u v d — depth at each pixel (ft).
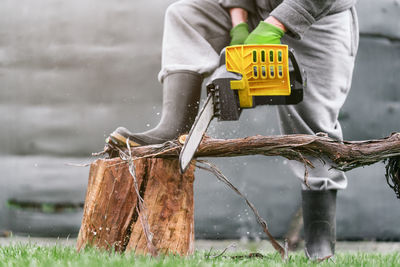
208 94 13.71
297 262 14.34
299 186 32.65
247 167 32.96
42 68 35.45
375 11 33.42
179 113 14.89
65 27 35.42
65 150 34.76
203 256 15.43
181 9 15.76
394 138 13.92
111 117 34.63
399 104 33.60
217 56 15.65
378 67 33.47
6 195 34.22
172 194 15.10
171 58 15.42
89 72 35.04
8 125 35.09
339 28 16.26
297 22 14.74
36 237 33.32
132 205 15.08
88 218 15.15
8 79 35.63
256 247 27.48
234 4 15.65
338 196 32.96
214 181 32.86
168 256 14.30
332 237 16.55
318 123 16.11
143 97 34.71
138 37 34.83
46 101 35.22
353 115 33.22
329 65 16.16
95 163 15.30
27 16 35.81
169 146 14.29
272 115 32.91
